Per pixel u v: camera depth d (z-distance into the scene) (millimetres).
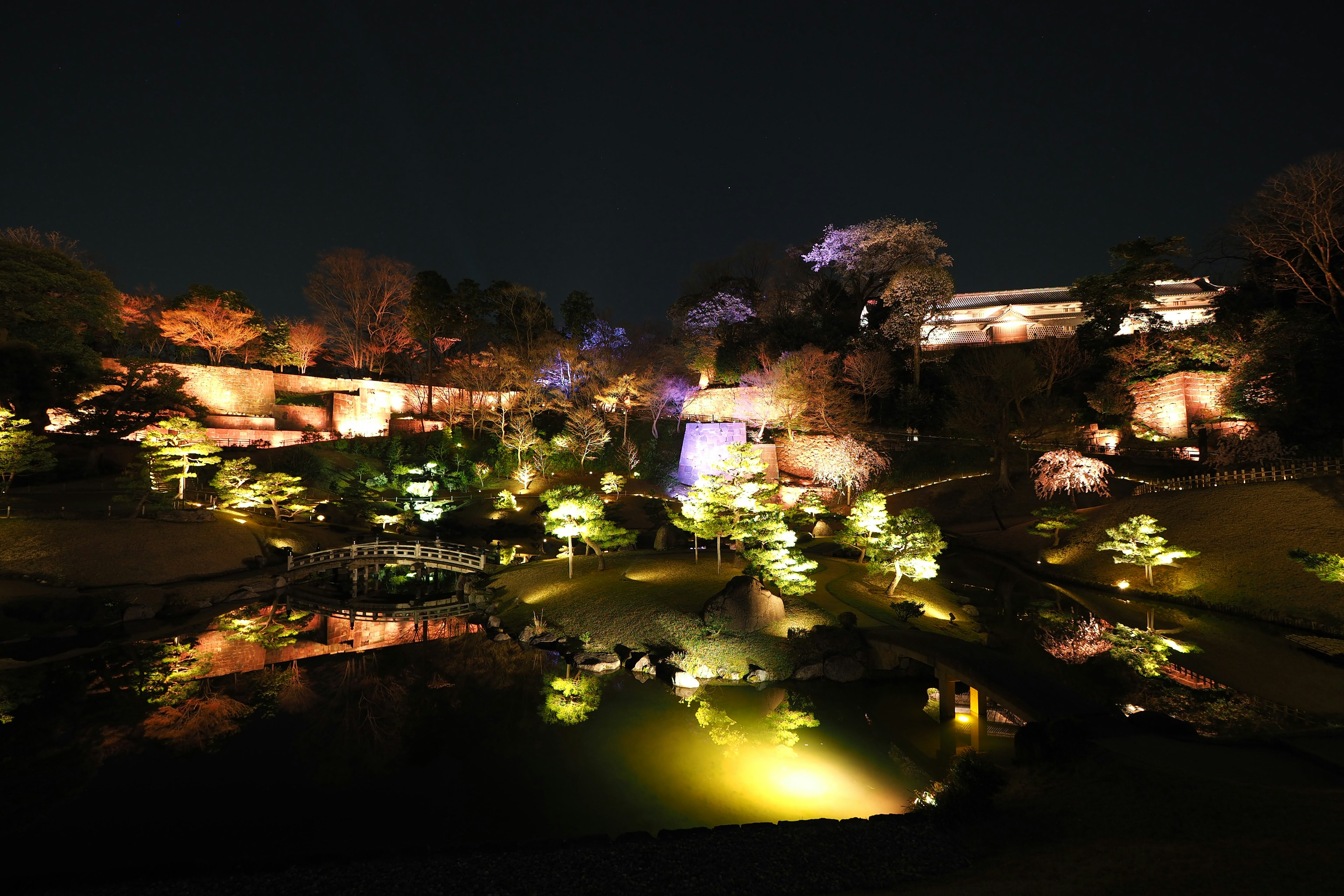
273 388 64562
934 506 53531
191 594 33562
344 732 20719
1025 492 51250
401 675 26016
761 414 64625
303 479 52688
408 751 19344
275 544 41656
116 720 21422
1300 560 28484
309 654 28625
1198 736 14883
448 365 77188
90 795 16609
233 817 15539
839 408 61406
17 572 31438
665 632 27906
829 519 52500
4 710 22000
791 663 25531
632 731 20812
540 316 76875
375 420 68938
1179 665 24078
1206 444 45750
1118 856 10133
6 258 46781
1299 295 45875
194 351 70375
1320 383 40625
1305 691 21422
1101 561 36719
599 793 16859
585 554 41625
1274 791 11602
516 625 32031
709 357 76062
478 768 18297
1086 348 59750
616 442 69312
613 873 11422
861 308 72625
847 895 10367
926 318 67500
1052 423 52281
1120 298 58031
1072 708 17422
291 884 11258
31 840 14414
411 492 49969
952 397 63844
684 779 17656
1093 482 45438
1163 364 51062
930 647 22562
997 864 10992
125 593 32062
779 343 70562
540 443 62406
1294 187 42062
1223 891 8367
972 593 35969
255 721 21562
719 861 11750
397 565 41281
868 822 13180
